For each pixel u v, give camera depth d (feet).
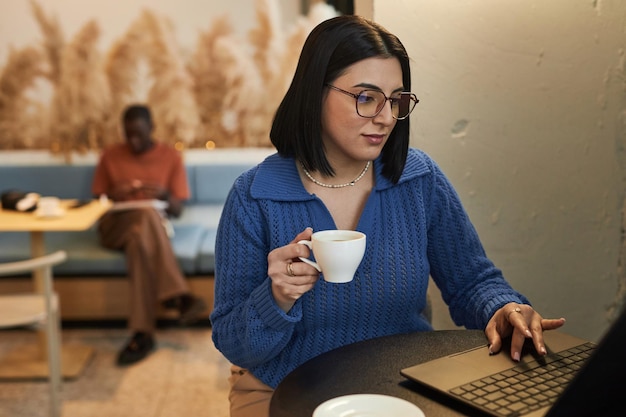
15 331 13.08
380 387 3.92
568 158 6.53
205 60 14.71
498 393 3.70
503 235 6.61
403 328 5.10
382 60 4.52
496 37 6.26
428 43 6.22
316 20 14.38
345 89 4.55
